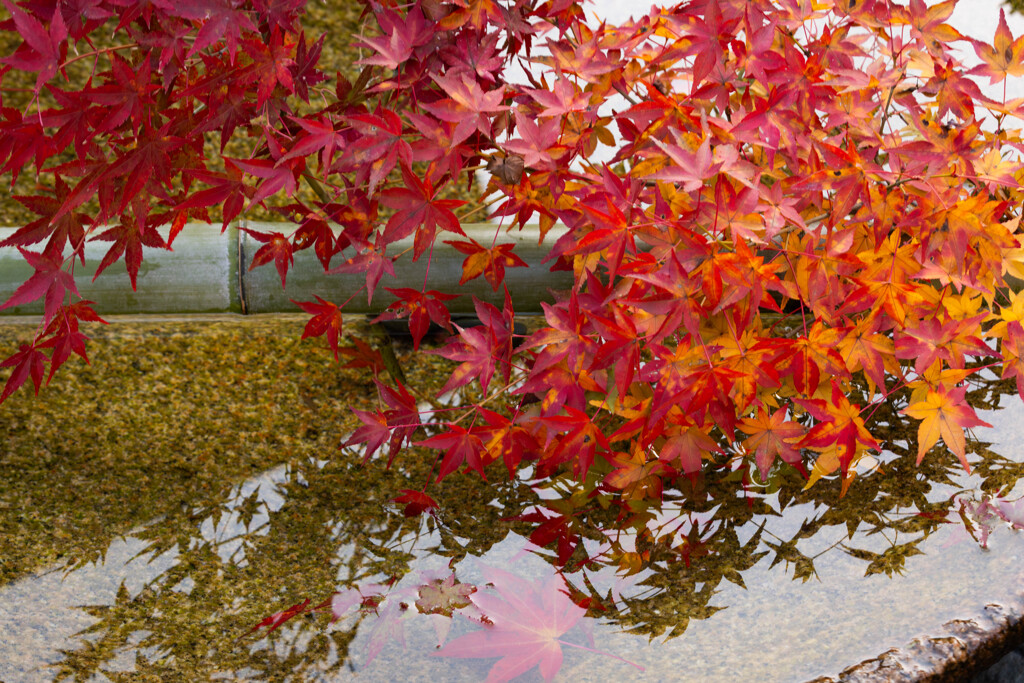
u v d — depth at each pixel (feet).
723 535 3.90
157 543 4.00
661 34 3.87
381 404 4.99
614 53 3.90
